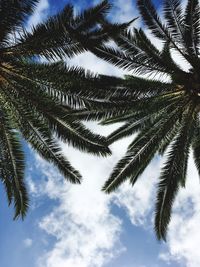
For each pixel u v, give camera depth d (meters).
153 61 9.84
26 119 9.23
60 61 9.21
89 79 8.85
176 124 10.77
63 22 8.45
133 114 10.90
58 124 9.24
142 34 10.16
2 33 8.38
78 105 9.04
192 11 10.02
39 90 8.91
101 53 9.82
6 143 9.62
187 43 10.00
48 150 9.61
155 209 10.70
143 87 9.64
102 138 9.41
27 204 9.98
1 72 8.84
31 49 8.59
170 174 10.45
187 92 9.96
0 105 9.20
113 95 9.38
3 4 8.21
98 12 8.83
